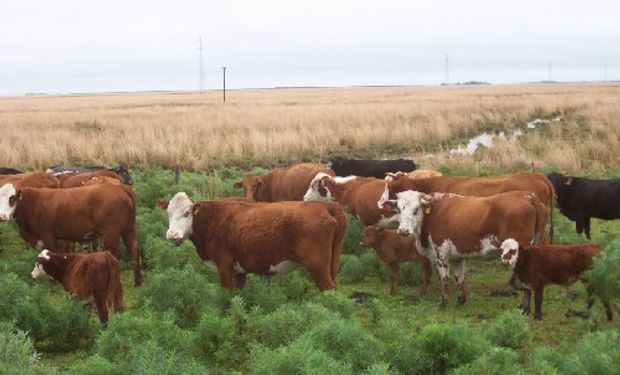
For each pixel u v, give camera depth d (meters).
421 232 10.91
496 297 11.21
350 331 7.42
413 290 11.77
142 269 12.74
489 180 12.08
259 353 7.24
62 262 9.47
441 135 34.78
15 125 38.75
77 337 8.77
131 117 44.41
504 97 67.62
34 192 11.73
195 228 10.16
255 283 9.76
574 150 24.78
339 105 56.12
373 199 13.67
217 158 27.16
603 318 9.59
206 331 8.06
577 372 6.77
